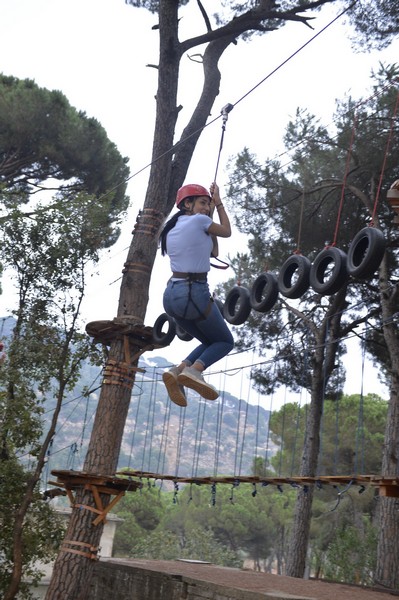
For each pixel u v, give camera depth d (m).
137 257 10.84
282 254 19.66
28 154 21.86
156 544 38.91
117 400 10.04
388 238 18.00
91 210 12.98
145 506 49.88
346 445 32.81
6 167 21.58
